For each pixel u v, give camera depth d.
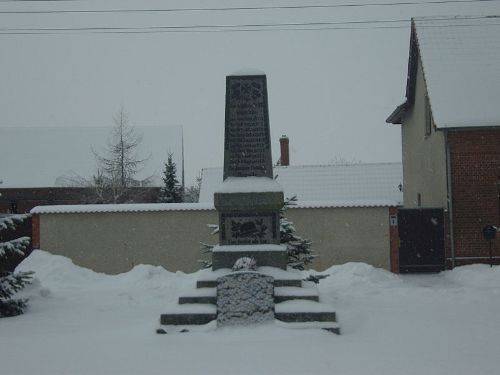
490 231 18.53
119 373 6.80
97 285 16.73
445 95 20.30
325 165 35.50
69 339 8.87
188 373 6.74
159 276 17.38
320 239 18.95
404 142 27.12
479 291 13.77
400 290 14.36
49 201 42.78
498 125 19.16
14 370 7.02
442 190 20.09
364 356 7.43
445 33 22.77
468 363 7.05
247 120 11.36
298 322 9.20
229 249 10.68
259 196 10.87
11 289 11.88
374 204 18.88
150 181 40.94
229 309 9.20
